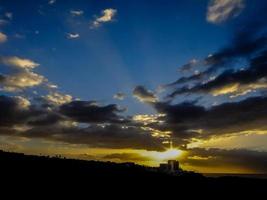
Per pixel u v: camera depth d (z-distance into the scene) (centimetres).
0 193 2955
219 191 4334
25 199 2888
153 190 4088
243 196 4109
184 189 4309
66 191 3431
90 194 3466
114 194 3638
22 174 3825
